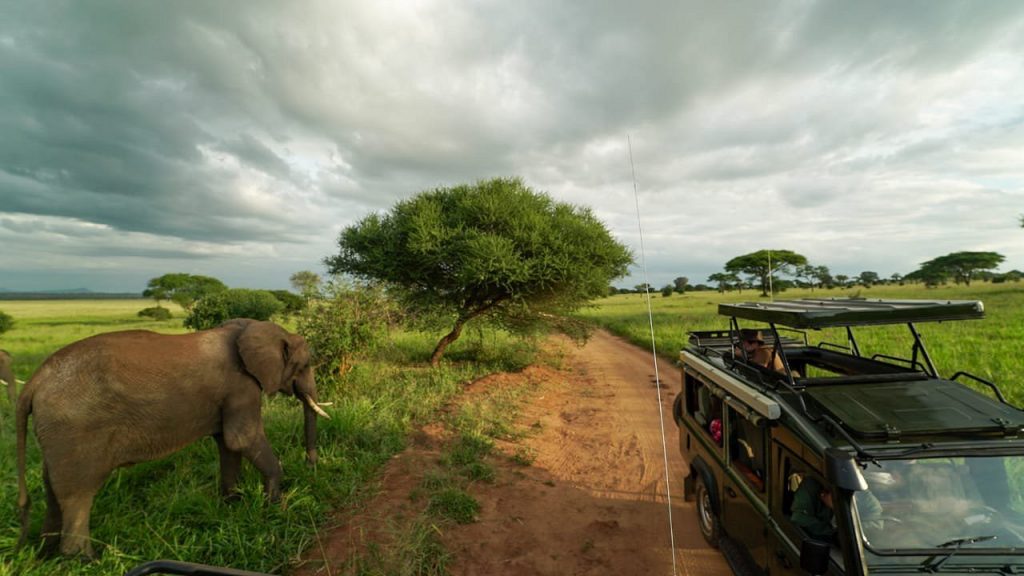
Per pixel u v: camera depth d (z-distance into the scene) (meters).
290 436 7.47
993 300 39.16
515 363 15.91
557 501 6.34
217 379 5.34
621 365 17.34
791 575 3.31
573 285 14.41
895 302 4.13
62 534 4.47
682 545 5.24
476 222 14.45
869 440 3.06
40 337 29.12
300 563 4.65
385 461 7.14
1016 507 2.90
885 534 2.87
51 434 4.42
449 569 4.78
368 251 14.47
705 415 5.42
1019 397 9.60
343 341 10.66
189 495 5.39
